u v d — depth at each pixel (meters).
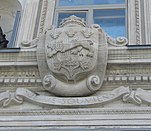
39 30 14.40
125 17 14.85
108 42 12.59
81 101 11.67
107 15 15.00
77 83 11.98
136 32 14.15
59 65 11.96
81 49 12.04
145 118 11.32
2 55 12.58
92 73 12.05
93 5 15.23
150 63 12.07
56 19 14.94
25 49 12.65
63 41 12.17
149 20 14.29
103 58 12.13
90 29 12.46
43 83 12.05
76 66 11.91
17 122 11.59
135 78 12.04
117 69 12.18
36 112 11.70
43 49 12.44
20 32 14.43
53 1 15.28
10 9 15.95
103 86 12.09
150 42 13.77
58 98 11.82
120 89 11.79
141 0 14.97
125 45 12.52
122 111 11.48
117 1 15.25
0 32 14.76
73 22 12.85
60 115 11.56
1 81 12.38
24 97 11.95
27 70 12.41
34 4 15.20
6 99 11.98
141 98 11.63
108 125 11.27
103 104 11.66
